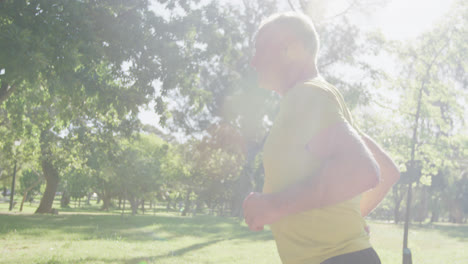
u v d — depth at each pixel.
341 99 1.46
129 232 21.39
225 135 36.34
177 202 95.38
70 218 32.72
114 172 45.59
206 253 14.30
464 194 54.69
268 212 1.21
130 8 11.32
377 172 1.16
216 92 32.12
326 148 1.27
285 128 1.39
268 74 1.55
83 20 9.71
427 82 12.05
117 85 12.73
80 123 19.75
